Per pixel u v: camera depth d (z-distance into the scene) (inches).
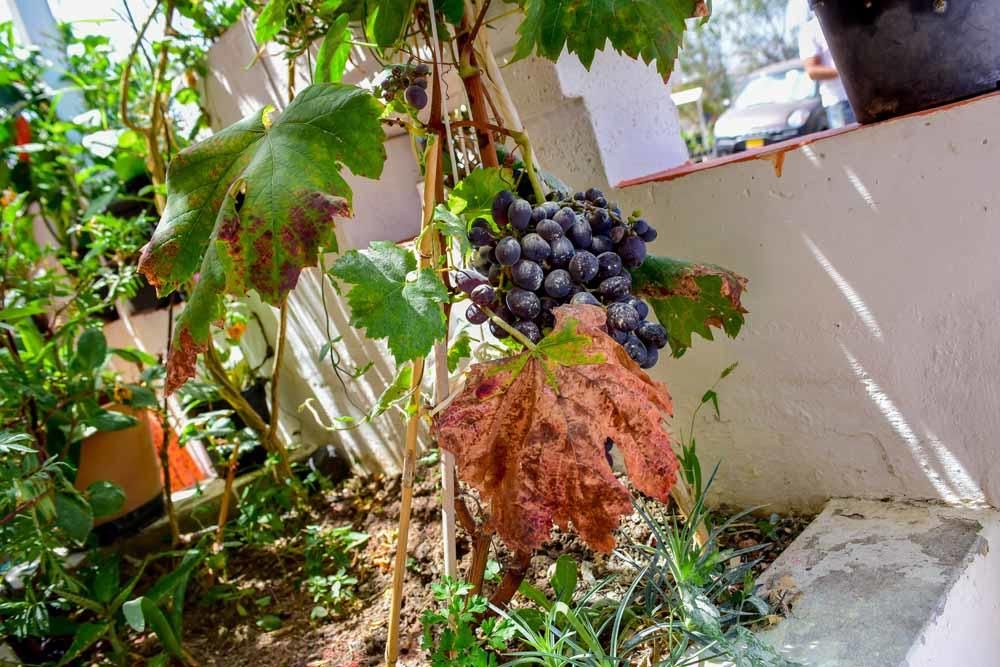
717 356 32.7
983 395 26.2
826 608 24.1
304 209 19.6
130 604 32.4
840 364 29.2
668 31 24.2
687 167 33.7
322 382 54.4
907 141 25.2
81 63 58.9
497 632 23.2
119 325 66.0
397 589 22.8
